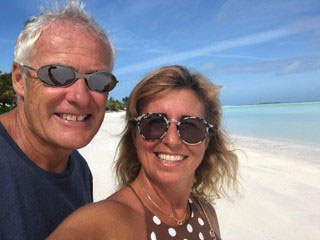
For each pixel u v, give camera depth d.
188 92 0.46
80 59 0.43
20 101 0.45
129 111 0.48
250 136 4.88
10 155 0.41
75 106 0.43
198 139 0.46
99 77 0.45
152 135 0.45
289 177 1.98
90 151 2.70
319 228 1.20
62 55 0.43
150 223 0.42
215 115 0.52
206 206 0.55
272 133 5.28
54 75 0.42
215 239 0.50
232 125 7.32
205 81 0.49
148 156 0.46
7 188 0.39
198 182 0.58
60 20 0.44
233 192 1.58
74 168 0.52
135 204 0.43
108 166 2.02
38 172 0.43
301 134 4.97
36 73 0.43
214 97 0.50
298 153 3.10
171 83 0.45
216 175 0.60
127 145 0.51
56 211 0.46
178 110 0.45
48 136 0.44
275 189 1.69
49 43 0.42
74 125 0.44
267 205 1.42
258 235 1.14
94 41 0.45
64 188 0.48
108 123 6.73
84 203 0.55
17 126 0.45
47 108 0.43
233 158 0.59
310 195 1.60
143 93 0.46
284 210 1.37
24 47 0.44
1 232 0.38
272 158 2.74
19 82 0.45
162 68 0.46
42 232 0.43
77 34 0.43
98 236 0.35
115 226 0.37
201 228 0.49
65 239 0.32
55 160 0.47
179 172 0.46
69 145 0.44
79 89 0.43
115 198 0.42
